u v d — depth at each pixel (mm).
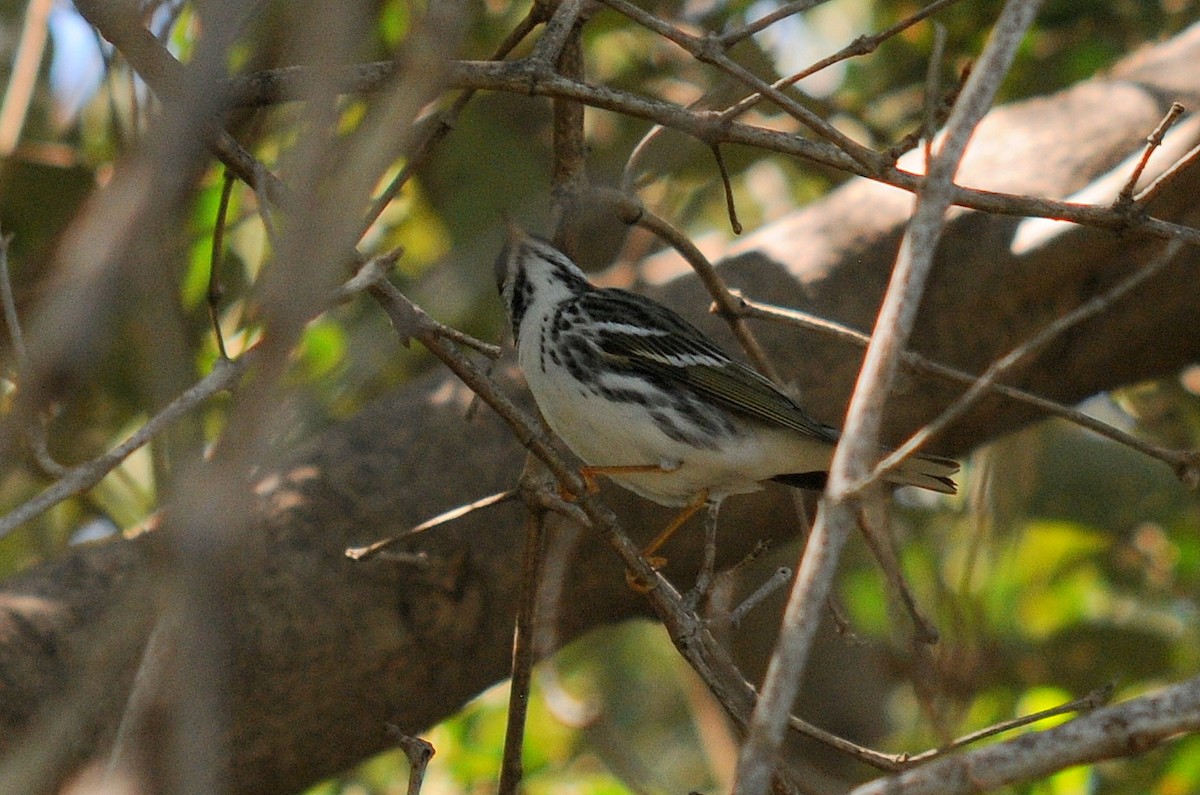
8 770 4117
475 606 9898
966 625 12453
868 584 15555
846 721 15844
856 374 11367
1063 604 16203
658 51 15172
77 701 4520
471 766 12930
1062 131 12438
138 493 12719
